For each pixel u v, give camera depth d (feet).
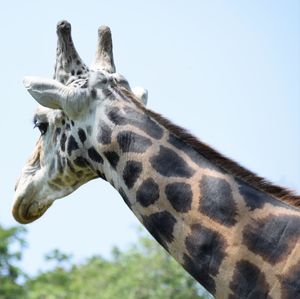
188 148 47.03
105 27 51.44
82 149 49.65
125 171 47.57
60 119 50.55
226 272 44.73
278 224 44.39
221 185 45.70
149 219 46.91
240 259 44.50
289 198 45.14
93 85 48.96
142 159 47.21
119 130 47.96
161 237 46.80
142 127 47.78
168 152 47.01
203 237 45.37
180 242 46.03
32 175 52.39
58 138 50.75
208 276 45.27
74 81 49.60
